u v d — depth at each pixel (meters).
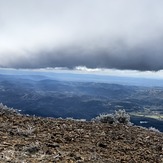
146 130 16.20
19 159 7.29
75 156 8.28
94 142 11.00
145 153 10.63
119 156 9.57
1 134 9.94
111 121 18.05
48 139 10.15
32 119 14.04
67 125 13.65
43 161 7.39
